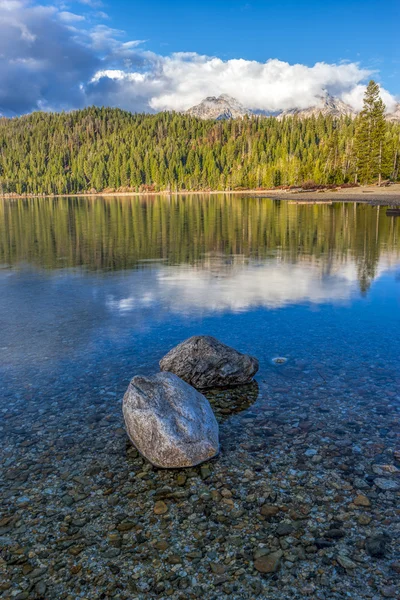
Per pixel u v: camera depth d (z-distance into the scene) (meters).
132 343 9.40
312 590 3.48
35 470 5.23
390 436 5.75
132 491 4.82
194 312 11.61
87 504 4.62
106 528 4.25
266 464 5.23
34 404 6.87
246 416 6.42
